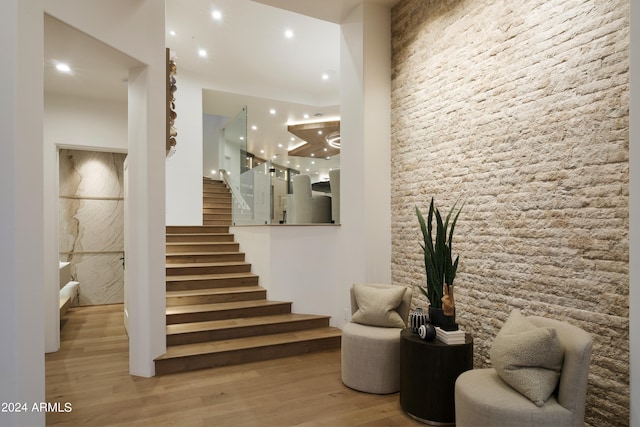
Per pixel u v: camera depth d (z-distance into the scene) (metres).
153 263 3.54
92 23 2.89
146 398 3.07
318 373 3.64
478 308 3.36
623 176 2.32
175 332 3.99
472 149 3.43
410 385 2.78
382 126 4.51
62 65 3.46
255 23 5.90
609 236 2.39
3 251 2.22
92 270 6.50
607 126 2.40
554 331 2.09
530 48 2.90
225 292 4.91
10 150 2.23
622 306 2.32
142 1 3.43
